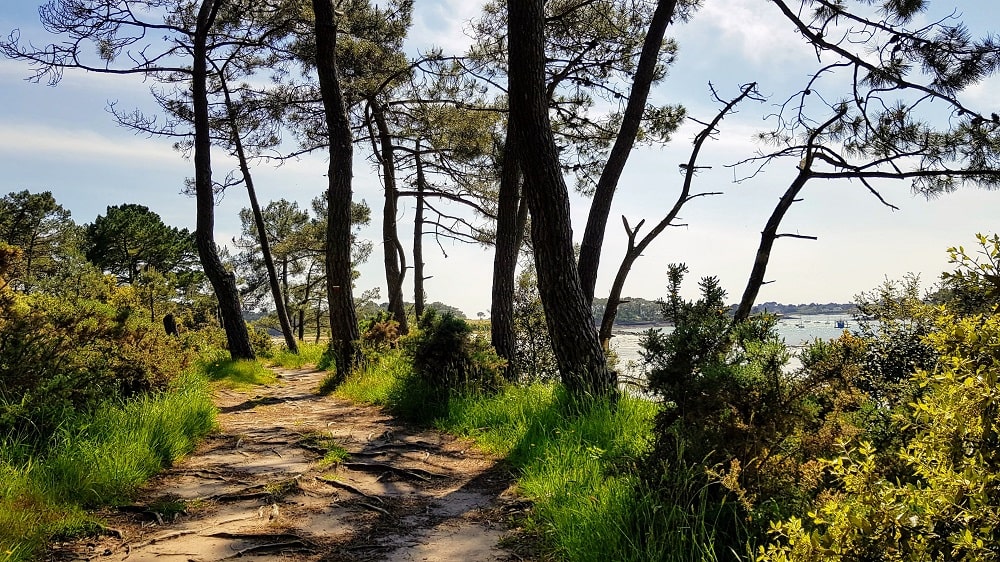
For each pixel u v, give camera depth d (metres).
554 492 4.92
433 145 21.02
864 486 2.33
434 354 9.47
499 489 5.62
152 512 4.74
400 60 19.14
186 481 5.75
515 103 8.09
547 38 13.47
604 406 6.72
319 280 45.28
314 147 20.25
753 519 3.68
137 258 43.50
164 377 8.23
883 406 4.71
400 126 20.98
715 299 4.62
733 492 3.84
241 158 20.81
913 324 5.45
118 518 4.68
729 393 3.93
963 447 2.13
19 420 5.53
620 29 12.99
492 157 19.30
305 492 5.46
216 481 5.75
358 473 6.18
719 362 4.10
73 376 6.34
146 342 8.30
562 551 4.04
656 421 4.36
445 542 4.38
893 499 2.21
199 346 15.80
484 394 8.89
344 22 17.70
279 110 19.12
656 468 4.23
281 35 17.78
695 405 4.02
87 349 7.18
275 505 5.04
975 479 1.97
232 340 16.91
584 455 5.38
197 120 16.61
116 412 6.47
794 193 10.66
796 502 3.72
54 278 15.67
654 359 4.34
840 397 4.04
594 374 7.93
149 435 6.26
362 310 41.03
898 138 9.67
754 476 3.85
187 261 47.12
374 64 18.73
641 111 9.95
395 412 9.41
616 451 5.02
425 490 5.68
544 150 8.08
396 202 21.66
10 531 3.93
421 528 4.67
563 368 8.05
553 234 8.10
